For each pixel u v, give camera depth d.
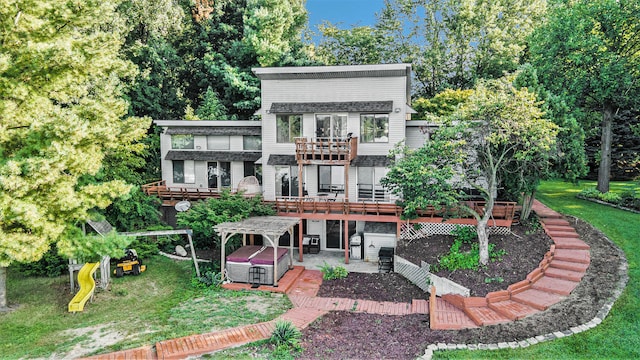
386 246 22.55
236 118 37.88
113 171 23.45
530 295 15.36
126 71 17.08
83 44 15.20
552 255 17.95
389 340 13.84
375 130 23.89
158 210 26.83
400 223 22.19
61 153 12.97
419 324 14.88
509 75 19.09
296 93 24.53
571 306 14.30
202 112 37.09
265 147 25.06
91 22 15.96
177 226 27.09
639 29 24.39
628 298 14.38
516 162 19.23
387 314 16.12
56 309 16.31
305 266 22.11
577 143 19.58
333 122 24.20
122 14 35.16
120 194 15.92
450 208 20.28
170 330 14.40
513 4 43.19
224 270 19.78
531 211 22.92
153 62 36.72
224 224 20.03
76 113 15.45
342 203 22.69
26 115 14.57
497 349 12.59
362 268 21.69
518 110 17.25
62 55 14.03
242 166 27.78
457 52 45.56
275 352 12.95
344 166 24.23
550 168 20.08
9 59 13.61
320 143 22.88
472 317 14.77
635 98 25.03
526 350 12.35
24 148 14.15
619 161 33.06
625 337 12.41
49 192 14.08
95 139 15.34
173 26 40.06
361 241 23.34
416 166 18.17
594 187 29.03
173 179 28.75
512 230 20.89
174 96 38.75
